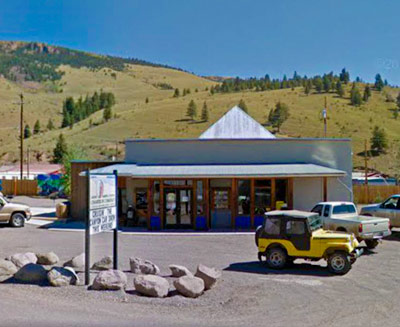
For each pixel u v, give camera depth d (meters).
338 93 176.62
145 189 26.62
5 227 25.34
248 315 8.53
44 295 9.55
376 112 154.25
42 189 58.56
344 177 26.97
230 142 27.19
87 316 8.20
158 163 27.36
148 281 9.72
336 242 12.84
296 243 13.20
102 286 10.05
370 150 105.75
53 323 7.74
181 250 17.16
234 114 34.38
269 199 25.00
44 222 27.97
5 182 58.47
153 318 8.20
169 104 172.88
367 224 16.55
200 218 24.44
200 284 9.95
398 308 9.16
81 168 28.89
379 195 45.78
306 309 9.01
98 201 11.12
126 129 137.25
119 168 25.83
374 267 13.82
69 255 15.76
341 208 17.97
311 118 142.50
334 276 12.42
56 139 129.12
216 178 25.36
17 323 7.69
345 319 8.36
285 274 12.63
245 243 19.23
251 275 12.44
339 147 27.22
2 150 118.88
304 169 24.88
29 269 10.72
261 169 25.02
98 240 20.27
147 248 17.67
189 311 8.71
